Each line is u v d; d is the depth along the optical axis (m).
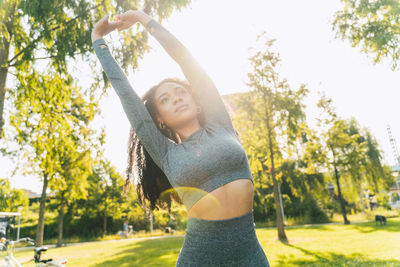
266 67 13.41
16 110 8.19
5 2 5.59
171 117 1.16
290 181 24.95
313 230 16.91
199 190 0.96
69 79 6.75
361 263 6.51
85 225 27.22
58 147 9.77
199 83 1.21
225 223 0.93
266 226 25.69
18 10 5.80
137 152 1.45
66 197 18.00
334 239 11.56
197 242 0.96
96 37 1.35
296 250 9.16
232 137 1.09
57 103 7.91
